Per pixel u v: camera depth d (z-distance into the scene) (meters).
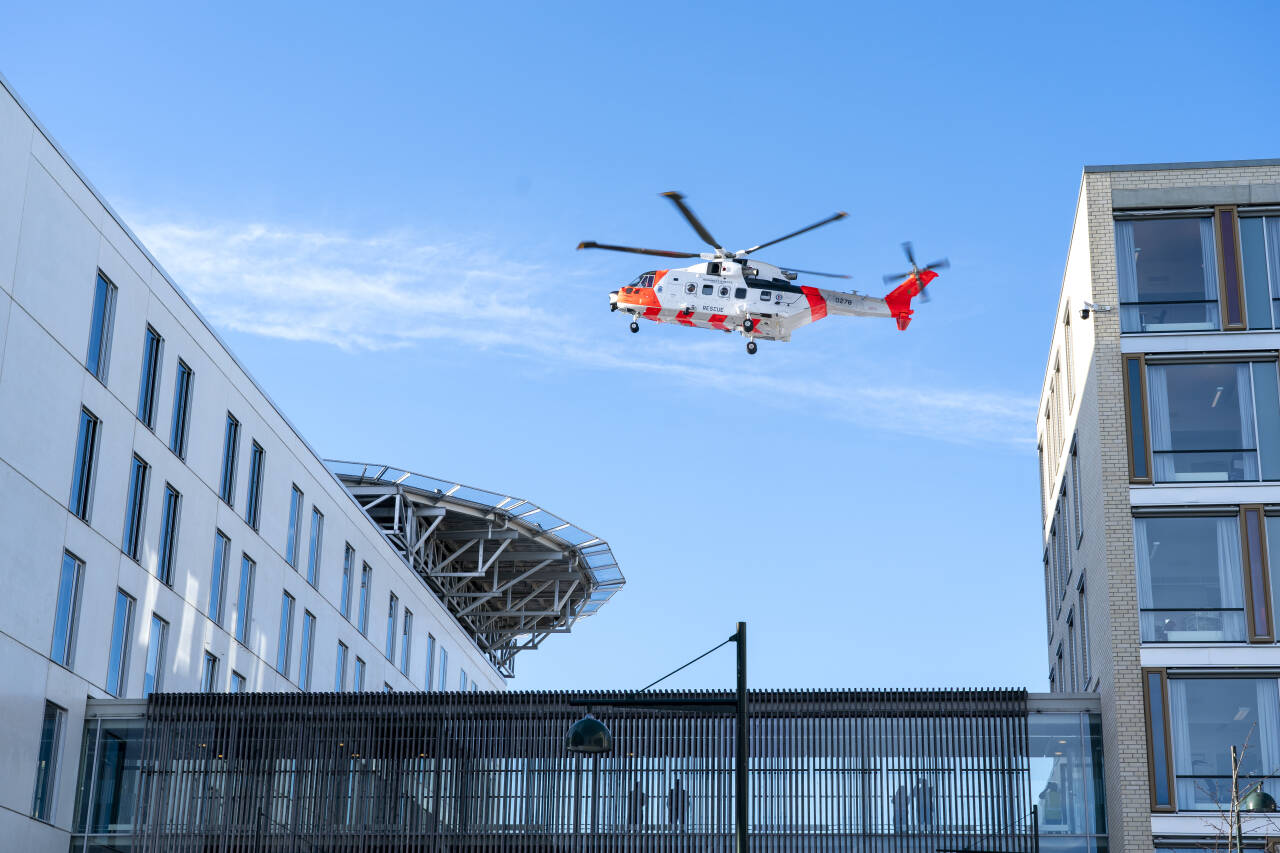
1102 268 31.00
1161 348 30.41
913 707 31.12
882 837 30.39
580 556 63.06
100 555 33.88
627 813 31.05
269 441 44.34
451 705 32.22
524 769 31.64
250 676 42.03
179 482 38.12
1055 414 39.38
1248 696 28.55
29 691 30.59
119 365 35.00
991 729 30.88
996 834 30.22
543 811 31.30
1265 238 30.91
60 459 32.12
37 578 31.05
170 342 37.84
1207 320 30.56
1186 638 28.94
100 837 32.19
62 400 32.25
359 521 51.44
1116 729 28.59
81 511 33.28
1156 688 28.61
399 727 32.25
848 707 31.23
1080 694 30.91
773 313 44.12
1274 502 29.38
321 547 48.00
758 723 31.33
